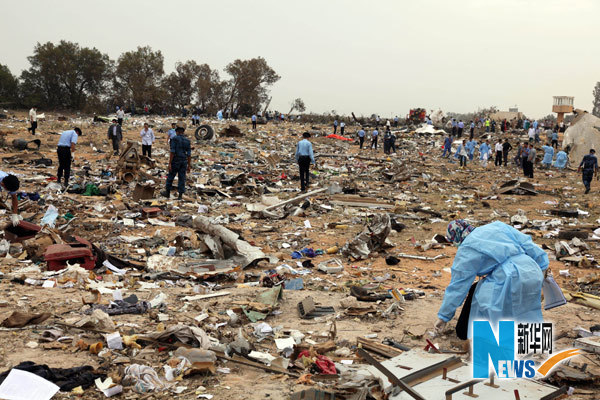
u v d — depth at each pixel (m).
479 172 27.89
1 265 8.25
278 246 11.02
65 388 4.18
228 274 8.35
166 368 4.60
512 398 3.50
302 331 5.93
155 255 9.12
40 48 66.81
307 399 3.84
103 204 13.87
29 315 5.66
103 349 5.00
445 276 9.34
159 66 69.00
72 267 7.89
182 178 15.66
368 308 6.61
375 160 30.45
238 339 5.20
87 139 29.22
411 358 4.20
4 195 12.50
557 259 10.72
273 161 26.11
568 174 28.14
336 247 10.87
